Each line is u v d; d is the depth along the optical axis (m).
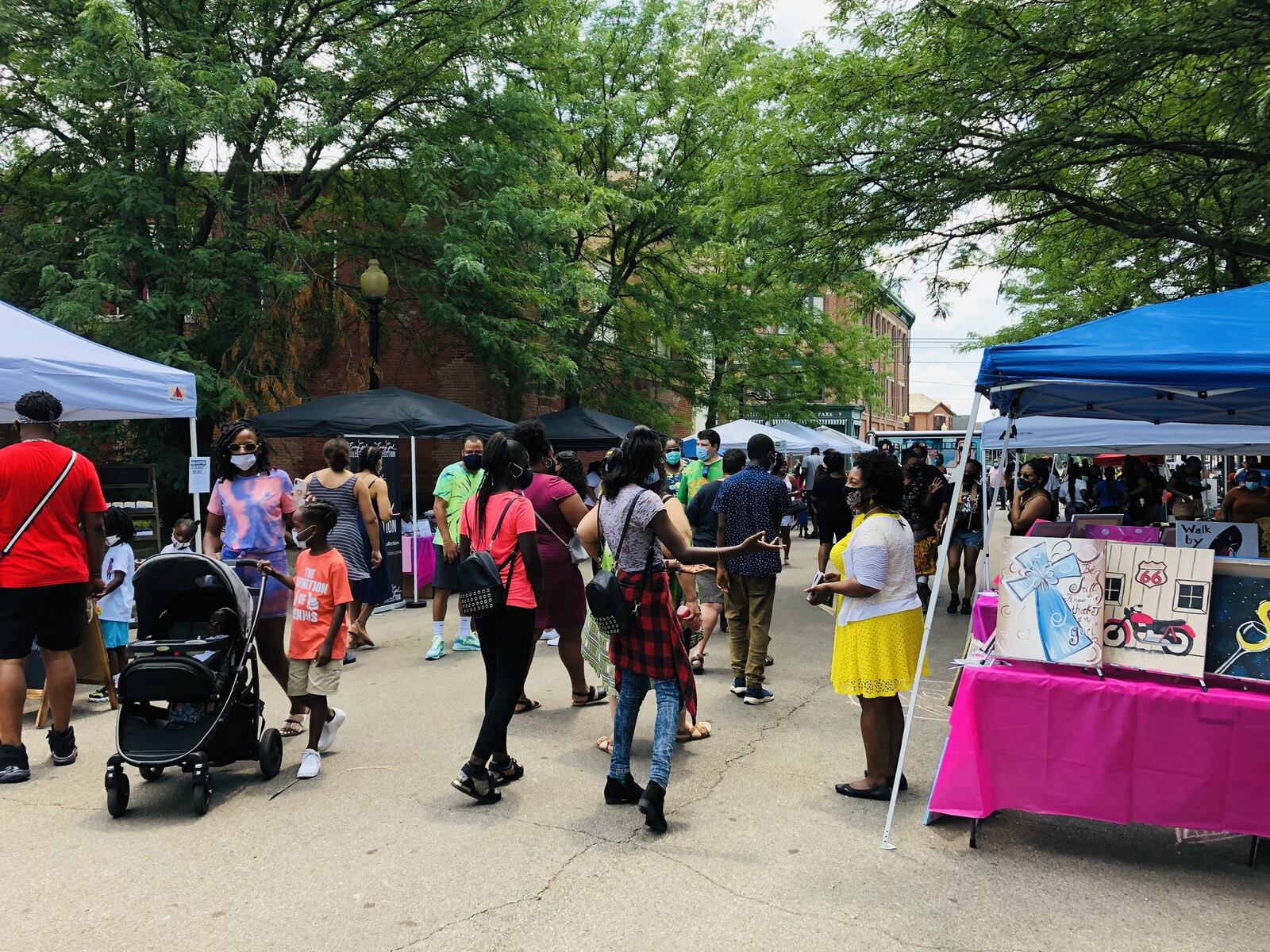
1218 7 6.93
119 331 12.02
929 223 9.83
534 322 16.77
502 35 15.52
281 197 14.74
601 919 3.31
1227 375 3.66
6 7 11.98
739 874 3.68
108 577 6.64
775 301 20.25
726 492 6.45
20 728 4.86
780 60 11.13
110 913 3.35
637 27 20.14
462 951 3.09
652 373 22.28
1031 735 3.95
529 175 16.19
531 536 4.52
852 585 4.34
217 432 14.12
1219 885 3.61
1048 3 8.30
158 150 12.70
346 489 8.20
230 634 4.62
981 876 3.69
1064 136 8.38
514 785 4.74
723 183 11.90
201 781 4.27
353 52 14.30
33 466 4.87
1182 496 13.54
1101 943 3.15
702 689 6.92
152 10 13.17
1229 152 8.20
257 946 3.12
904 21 9.16
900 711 4.60
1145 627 3.89
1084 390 5.12
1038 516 8.65
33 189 14.09
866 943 3.14
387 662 7.79
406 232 15.66
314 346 16.27
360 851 3.90
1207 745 3.68
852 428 45.12
